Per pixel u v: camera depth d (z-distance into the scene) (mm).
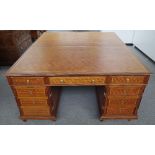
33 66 1407
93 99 2113
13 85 1411
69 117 1790
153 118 1747
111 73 1294
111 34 2428
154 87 2350
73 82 1381
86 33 2482
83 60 1507
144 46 3619
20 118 1701
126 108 1600
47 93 1480
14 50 2945
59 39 2170
